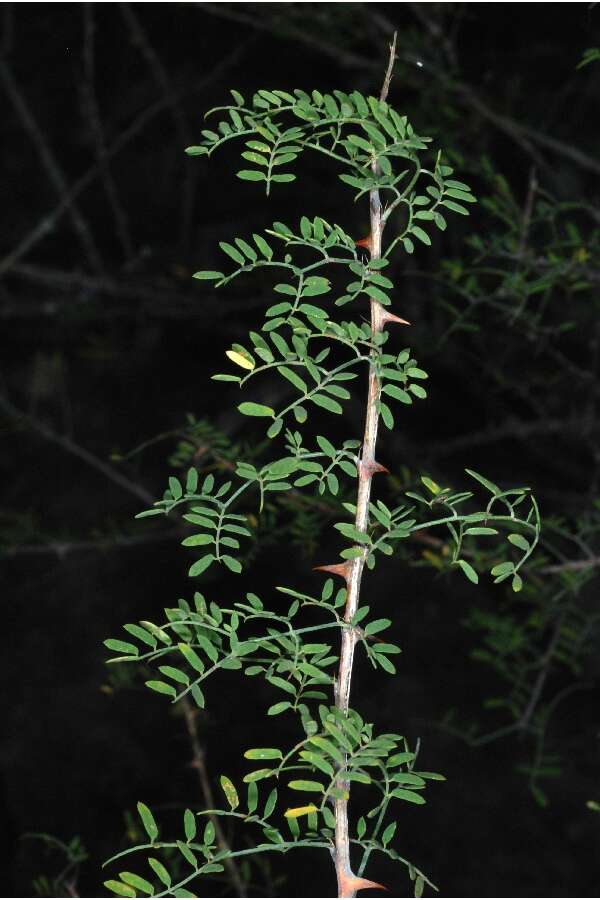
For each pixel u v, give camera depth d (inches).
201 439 47.9
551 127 92.0
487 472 102.3
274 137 32.8
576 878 83.7
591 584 74.6
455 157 58.9
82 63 129.3
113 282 110.3
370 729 31.9
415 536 55.8
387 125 32.9
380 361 32.0
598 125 91.9
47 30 130.6
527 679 91.5
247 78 123.1
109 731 96.1
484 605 99.7
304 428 102.3
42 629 105.0
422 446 97.7
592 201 76.2
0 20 130.0
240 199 124.2
